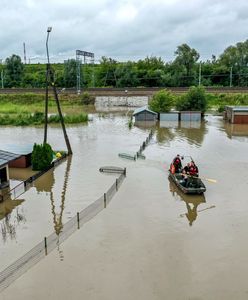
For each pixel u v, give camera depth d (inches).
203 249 695.1
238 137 1893.5
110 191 1024.2
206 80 5123.0
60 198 986.1
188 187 991.6
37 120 2534.5
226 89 3654.0
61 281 594.2
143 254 678.5
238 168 1270.9
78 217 807.1
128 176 1182.9
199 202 941.2
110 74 5580.7
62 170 1269.7
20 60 5423.2
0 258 667.4
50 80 1466.5
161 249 696.4
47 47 1371.8
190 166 1040.8
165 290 569.0
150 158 1429.6
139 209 896.3
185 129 2196.1
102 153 1535.4
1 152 1116.5
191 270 624.1
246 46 5477.4
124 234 759.7
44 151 1267.2
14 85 5246.1
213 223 812.6
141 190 1039.0
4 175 1085.8
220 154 1494.8
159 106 2628.0
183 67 5270.7
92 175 1200.8
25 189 1063.0
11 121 2498.8
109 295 557.3
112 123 2504.9
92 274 613.3
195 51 5403.5
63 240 735.7
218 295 556.7
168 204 928.9
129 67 5359.3
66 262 652.1
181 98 2719.0
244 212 874.1
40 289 573.0
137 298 550.0
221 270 623.2
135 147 1659.7
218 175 1184.8
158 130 2169.0
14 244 722.2
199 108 2679.6
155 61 6018.7
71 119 2539.4
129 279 598.5
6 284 585.6
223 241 726.5
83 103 3659.0
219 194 1001.5
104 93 3774.6
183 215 858.1
